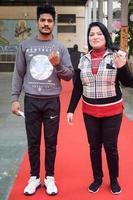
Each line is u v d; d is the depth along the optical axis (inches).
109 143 169.9
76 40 1238.9
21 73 173.0
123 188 181.3
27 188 173.6
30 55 167.8
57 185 184.9
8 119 348.8
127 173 200.8
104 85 164.6
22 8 1187.3
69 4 1189.7
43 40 169.0
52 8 167.0
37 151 176.1
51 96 169.6
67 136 278.2
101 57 165.0
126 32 626.2
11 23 1193.4
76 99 173.9
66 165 213.5
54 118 172.1
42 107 170.6
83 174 199.8
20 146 254.2
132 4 696.4
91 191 176.2
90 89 166.6
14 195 172.7
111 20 719.7
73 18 1230.3
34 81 168.7
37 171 177.5
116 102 167.0
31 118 171.8
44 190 177.2
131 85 165.9
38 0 1152.2
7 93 530.3
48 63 167.2
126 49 627.5
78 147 249.1
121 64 160.6
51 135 173.3
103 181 187.9
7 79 760.3
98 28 164.9
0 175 198.4
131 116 358.6
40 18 166.9
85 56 168.6
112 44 169.0
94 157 175.8
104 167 205.3
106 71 162.9
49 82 168.6
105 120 168.2
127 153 235.1
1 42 1183.6
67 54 171.3
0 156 231.3
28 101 171.2
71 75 168.7
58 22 1229.1
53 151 175.6
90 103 168.1
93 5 943.0
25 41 171.3
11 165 214.2
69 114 173.8
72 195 173.5
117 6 1020.5
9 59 1159.6
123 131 293.9
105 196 172.4
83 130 296.5
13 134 290.0
